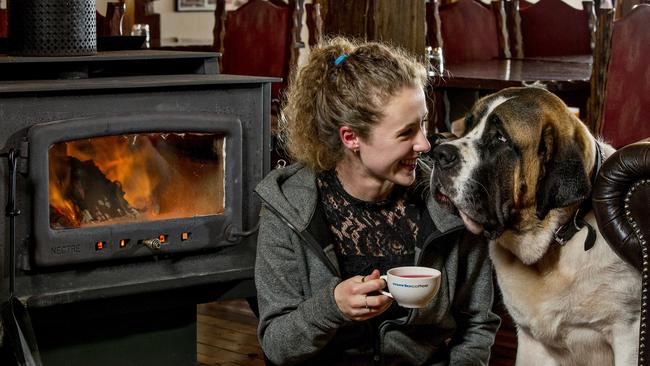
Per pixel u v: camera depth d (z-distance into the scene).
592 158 2.19
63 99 2.44
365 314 1.93
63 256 2.44
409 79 2.07
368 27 4.90
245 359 3.31
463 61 6.15
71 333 2.62
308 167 2.24
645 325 2.07
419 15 4.87
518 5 6.83
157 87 2.57
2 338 2.41
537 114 2.15
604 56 4.41
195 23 8.13
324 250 2.13
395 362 2.20
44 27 2.72
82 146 2.51
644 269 2.04
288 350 2.10
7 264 2.42
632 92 4.27
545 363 2.42
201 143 2.69
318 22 4.86
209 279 2.68
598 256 2.16
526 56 6.88
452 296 2.18
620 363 2.21
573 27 6.87
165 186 2.65
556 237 2.21
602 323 2.23
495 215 2.14
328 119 2.12
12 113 2.37
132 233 2.53
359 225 2.19
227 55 5.14
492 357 3.38
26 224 2.42
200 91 2.65
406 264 2.17
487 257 2.27
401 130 2.05
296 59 4.87
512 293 2.33
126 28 5.79
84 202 2.53
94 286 2.53
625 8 5.64
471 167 2.13
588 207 2.19
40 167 2.39
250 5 5.06
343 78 2.10
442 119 5.11
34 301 2.43
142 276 2.60
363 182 2.16
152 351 2.77
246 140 2.74
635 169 2.02
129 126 2.49
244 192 2.75
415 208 2.21
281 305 2.17
